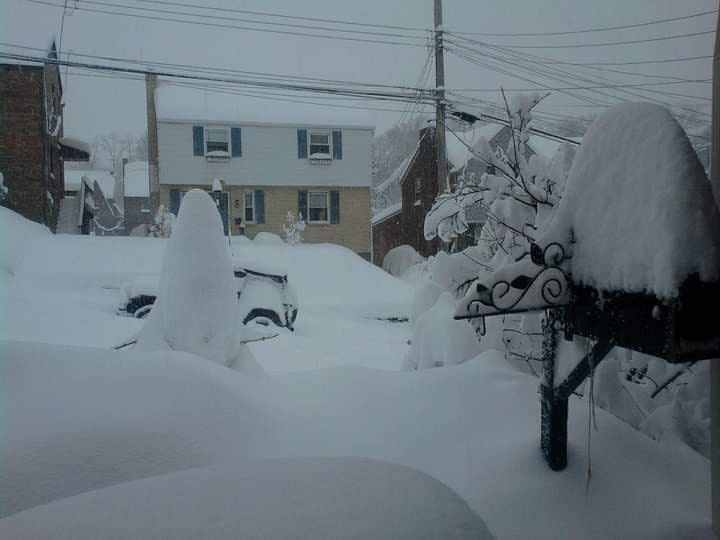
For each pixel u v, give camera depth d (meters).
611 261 1.99
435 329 4.41
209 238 4.00
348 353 8.70
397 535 1.40
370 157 29.33
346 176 29.06
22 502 1.94
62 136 27.17
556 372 2.35
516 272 2.16
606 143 2.14
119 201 49.69
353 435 2.62
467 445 2.53
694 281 1.72
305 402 3.02
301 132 28.48
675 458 2.54
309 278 17.48
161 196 27.39
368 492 1.61
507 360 4.00
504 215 4.33
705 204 1.79
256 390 3.08
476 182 4.91
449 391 3.02
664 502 2.21
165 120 27.09
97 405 2.39
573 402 3.02
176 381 2.68
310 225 28.95
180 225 4.02
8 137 20.14
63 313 9.37
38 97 20.30
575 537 2.02
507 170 4.34
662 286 1.73
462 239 7.27
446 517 1.52
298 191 28.80
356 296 15.73
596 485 2.26
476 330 4.48
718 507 2.08
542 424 2.42
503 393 2.96
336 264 19.39
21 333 7.76
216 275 3.97
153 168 28.34
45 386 2.52
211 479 1.70
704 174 1.85
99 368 2.75
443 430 2.64
